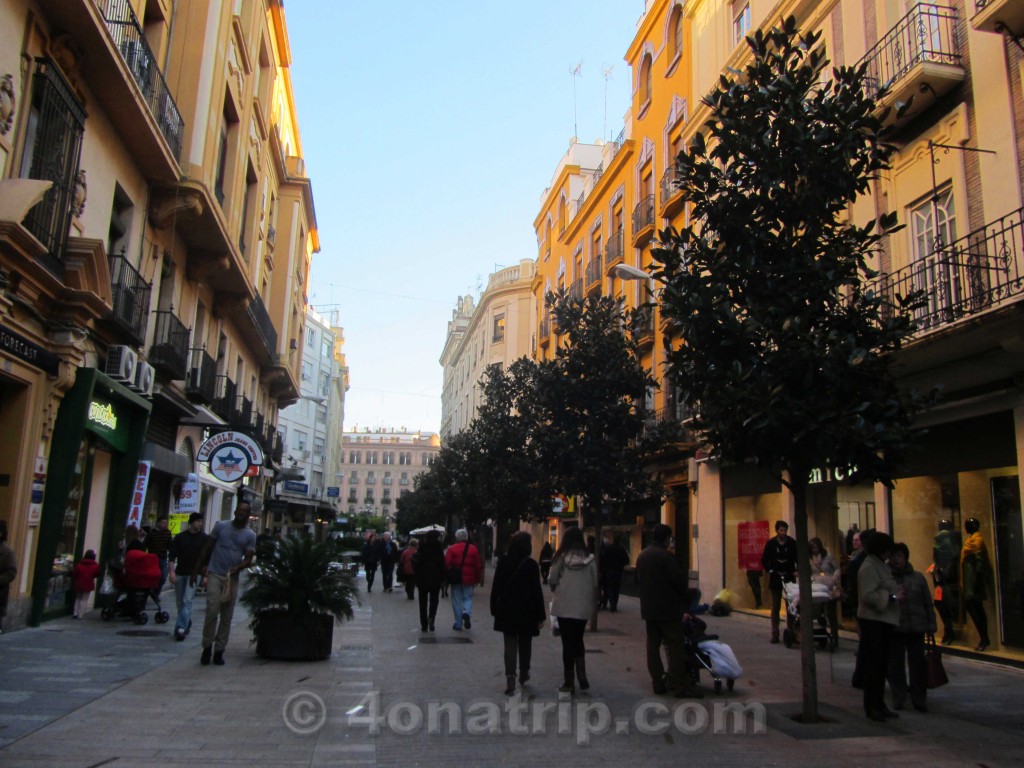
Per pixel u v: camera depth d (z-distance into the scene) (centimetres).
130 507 1431
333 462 7194
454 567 1327
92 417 1215
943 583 1123
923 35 1185
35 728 562
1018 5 965
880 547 720
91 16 1047
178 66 1608
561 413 1475
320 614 944
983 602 1061
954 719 695
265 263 2827
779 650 1139
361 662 937
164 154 1397
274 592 929
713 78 2039
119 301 1319
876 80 1139
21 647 912
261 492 3216
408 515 5712
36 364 1063
